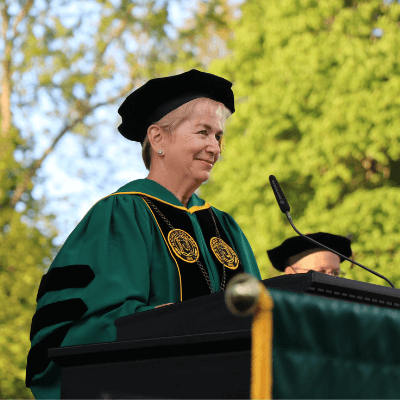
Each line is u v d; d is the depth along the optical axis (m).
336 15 44.94
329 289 5.71
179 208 10.38
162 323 6.32
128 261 8.83
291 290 5.65
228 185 45.19
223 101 10.80
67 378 6.74
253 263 11.52
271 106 44.66
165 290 9.23
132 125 10.89
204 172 10.47
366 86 42.06
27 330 42.94
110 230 9.23
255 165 44.44
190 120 10.42
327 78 43.44
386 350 5.43
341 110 41.81
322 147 42.16
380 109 41.22
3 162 49.78
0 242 44.59
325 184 42.88
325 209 42.69
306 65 43.47
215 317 5.68
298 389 4.80
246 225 44.22
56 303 8.30
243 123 46.53
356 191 41.38
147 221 9.74
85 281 8.51
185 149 10.30
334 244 17.80
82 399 6.49
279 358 4.79
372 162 45.81
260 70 45.94
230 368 5.18
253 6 49.94
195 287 9.58
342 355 5.15
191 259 9.82
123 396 5.51
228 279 10.38
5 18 60.12
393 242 39.56
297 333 4.93
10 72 60.03
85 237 9.19
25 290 43.31
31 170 55.72
